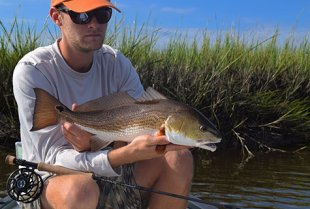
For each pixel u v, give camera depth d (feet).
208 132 3.39
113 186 4.09
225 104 11.35
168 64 11.79
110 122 3.69
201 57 12.40
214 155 10.39
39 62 4.00
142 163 4.13
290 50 14.12
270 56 13.43
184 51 12.52
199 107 11.30
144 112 3.55
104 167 3.69
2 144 10.03
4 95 9.86
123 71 4.41
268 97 12.04
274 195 7.15
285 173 8.70
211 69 11.98
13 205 4.66
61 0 3.99
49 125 3.81
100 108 3.76
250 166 9.28
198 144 3.41
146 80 11.00
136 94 4.46
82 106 3.81
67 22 3.99
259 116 12.01
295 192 7.35
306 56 14.05
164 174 4.08
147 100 3.58
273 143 11.70
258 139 11.68
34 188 3.72
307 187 7.67
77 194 3.51
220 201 6.79
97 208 4.09
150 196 4.18
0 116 10.20
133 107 3.61
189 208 4.88
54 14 4.12
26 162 3.75
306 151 11.08
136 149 3.52
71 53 4.08
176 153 4.07
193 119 3.37
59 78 4.07
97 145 3.80
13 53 10.48
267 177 8.34
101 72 4.29
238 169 8.99
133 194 4.14
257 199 6.94
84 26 3.95
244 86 12.00
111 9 4.07
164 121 3.44
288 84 12.90
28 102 3.93
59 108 3.80
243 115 11.66
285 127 12.06
